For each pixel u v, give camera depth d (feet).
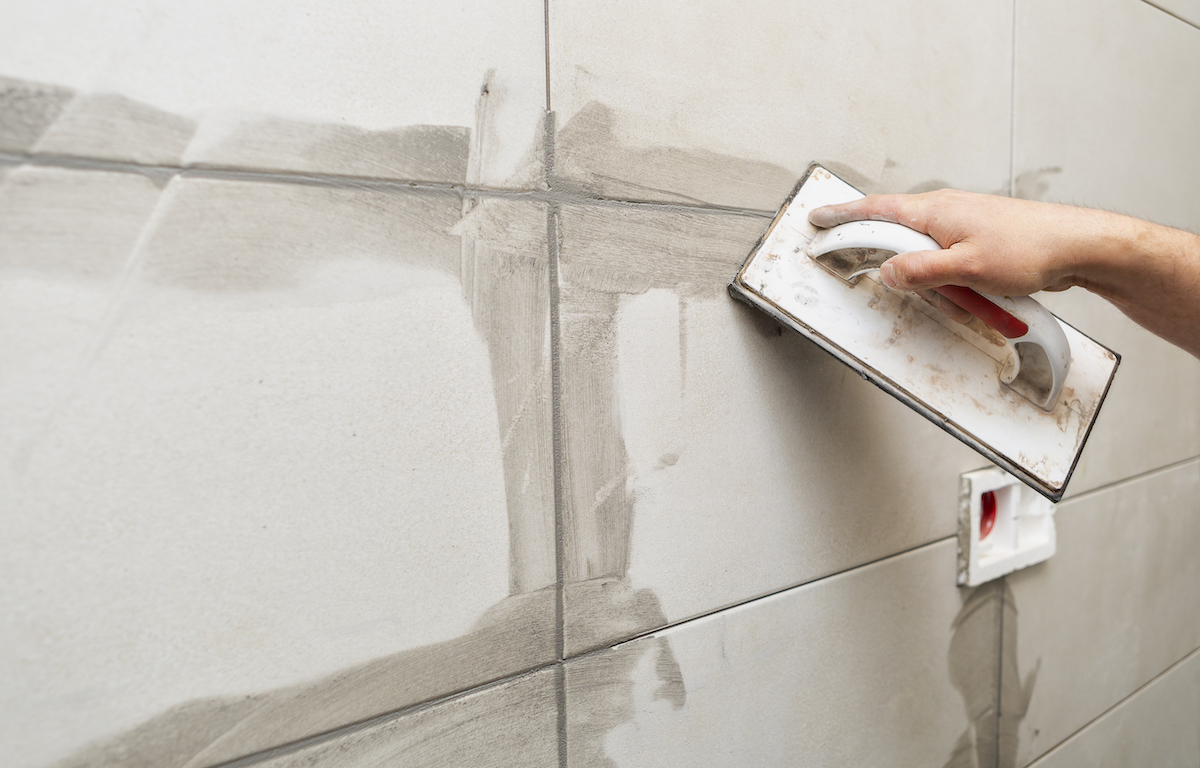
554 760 1.97
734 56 2.26
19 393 1.25
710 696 2.31
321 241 1.55
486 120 1.77
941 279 1.86
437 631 1.75
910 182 2.84
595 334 2.00
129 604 1.36
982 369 2.21
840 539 2.67
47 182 1.27
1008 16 3.16
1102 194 3.75
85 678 1.32
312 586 1.56
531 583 1.90
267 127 1.48
